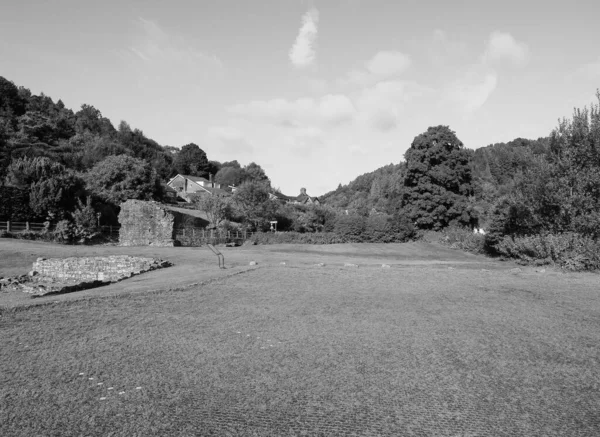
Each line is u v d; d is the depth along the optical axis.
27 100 103.75
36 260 26.64
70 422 5.36
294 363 7.65
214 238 47.12
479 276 18.77
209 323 10.48
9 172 47.75
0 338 9.08
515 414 5.73
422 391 6.46
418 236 51.12
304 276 18.38
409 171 54.59
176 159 126.19
